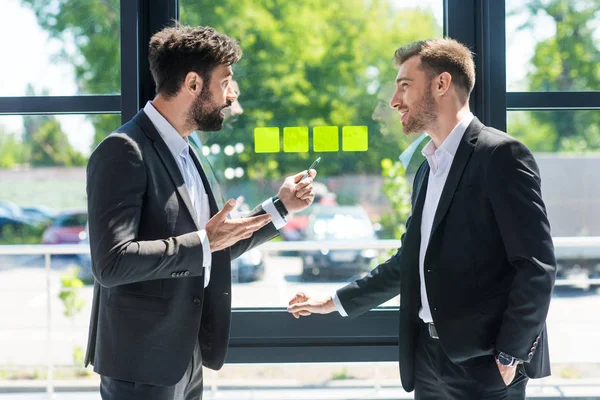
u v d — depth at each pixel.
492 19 2.34
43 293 4.63
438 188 1.84
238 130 2.55
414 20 2.50
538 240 1.59
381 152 2.55
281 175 2.56
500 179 1.63
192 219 1.72
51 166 2.50
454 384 1.76
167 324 1.67
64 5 2.41
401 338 1.91
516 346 1.59
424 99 1.82
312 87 2.54
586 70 2.39
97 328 1.73
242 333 2.47
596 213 2.46
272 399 2.82
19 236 2.56
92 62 2.42
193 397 1.86
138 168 1.63
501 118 2.35
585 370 3.04
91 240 1.59
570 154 2.44
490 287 1.70
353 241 2.59
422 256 1.87
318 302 2.10
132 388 1.66
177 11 2.44
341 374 3.55
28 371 4.24
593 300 2.75
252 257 2.59
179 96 1.75
